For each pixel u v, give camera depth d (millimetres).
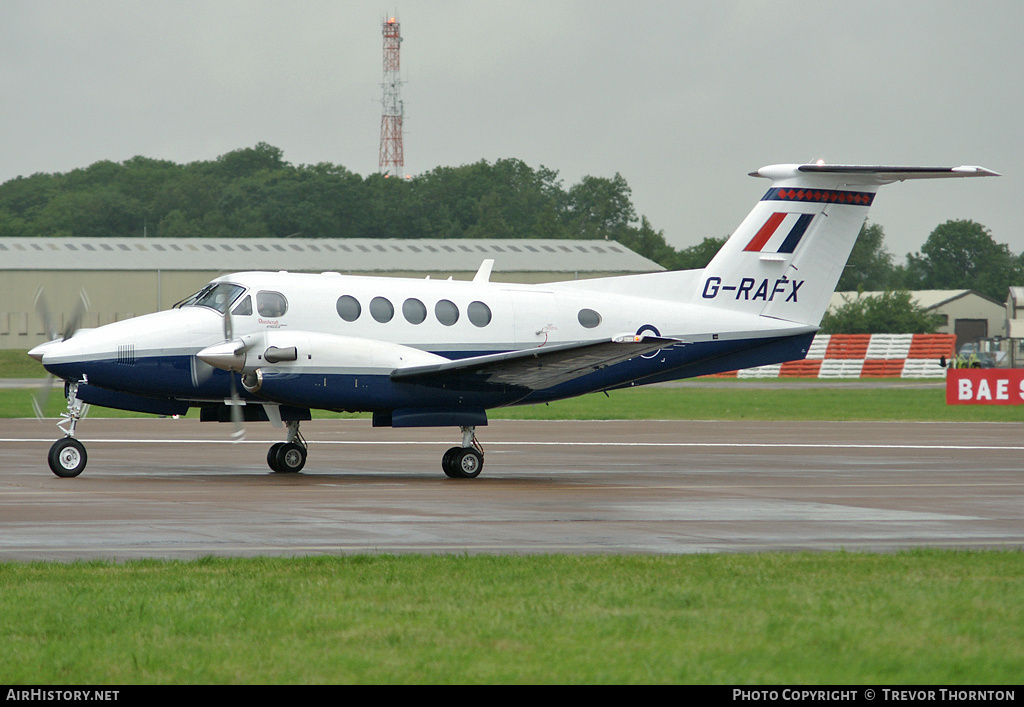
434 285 75812
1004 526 50219
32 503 55844
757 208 82312
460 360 70000
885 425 125625
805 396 180875
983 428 121688
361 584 35781
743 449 95875
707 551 43062
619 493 62844
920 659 27562
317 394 69188
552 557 40594
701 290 81438
